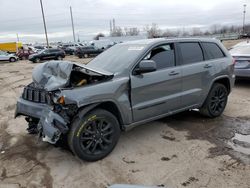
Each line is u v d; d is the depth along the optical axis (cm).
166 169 330
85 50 3028
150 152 377
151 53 404
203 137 423
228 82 520
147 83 385
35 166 347
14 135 457
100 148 358
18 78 1308
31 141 428
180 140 414
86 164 348
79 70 377
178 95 429
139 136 434
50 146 406
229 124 479
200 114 530
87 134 343
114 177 317
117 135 371
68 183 307
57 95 324
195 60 459
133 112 379
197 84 457
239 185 292
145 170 330
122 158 361
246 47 829
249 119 504
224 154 364
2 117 574
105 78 359
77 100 320
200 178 308
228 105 604
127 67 377
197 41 472
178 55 434
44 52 2667
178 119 512
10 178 320
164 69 410
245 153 366
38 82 366
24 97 397
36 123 405
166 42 425
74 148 334
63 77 349
